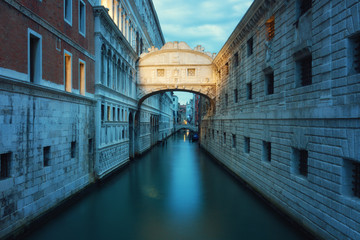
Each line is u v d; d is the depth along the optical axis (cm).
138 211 1190
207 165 2502
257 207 1254
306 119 940
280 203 1148
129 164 2517
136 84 2856
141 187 1627
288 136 1082
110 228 998
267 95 1346
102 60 1766
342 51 759
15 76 872
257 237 920
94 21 1644
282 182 1133
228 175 2036
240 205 1284
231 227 1013
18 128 883
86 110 1498
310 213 905
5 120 821
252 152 1552
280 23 1185
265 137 1336
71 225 1023
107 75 1894
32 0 971
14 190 860
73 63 1333
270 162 1318
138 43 2998
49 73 1091
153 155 3222
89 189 1524
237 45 1950
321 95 860
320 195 848
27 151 932
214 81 2827
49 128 1084
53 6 1129
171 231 974
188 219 1095
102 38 1706
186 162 2672
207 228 1002
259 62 1467
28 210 936
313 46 905
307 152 981
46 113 1059
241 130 1795
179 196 1434
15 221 864
